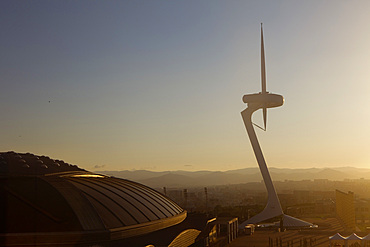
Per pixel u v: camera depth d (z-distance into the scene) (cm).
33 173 6241
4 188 5369
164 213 8181
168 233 7631
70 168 8194
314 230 17550
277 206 18338
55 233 5472
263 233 16425
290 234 16012
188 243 8438
